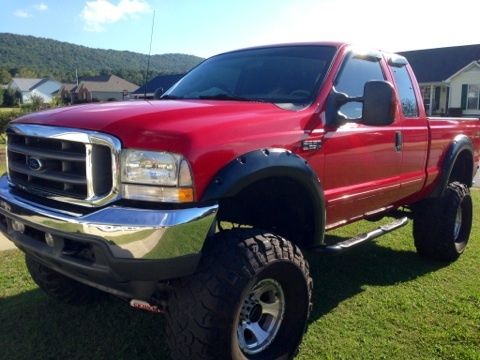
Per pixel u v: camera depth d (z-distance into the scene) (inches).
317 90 140.3
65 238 104.0
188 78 175.6
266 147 116.0
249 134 113.2
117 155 100.1
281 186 126.6
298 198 131.9
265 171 111.5
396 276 191.5
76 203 105.6
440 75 1274.6
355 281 185.3
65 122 108.8
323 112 137.2
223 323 103.3
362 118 133.8
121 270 97.8
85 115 110.3
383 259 212.7
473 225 275.7
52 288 146.7
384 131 161.8
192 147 101.0
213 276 104.3
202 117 111.6
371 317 154.0
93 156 102.7
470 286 180.9
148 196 100.0
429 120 193.9
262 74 154.6
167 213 97.5
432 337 141.3
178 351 106.9
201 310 103.0
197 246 100.3
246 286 105.8
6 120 909.2
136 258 96.6
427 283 183.9
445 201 202.5
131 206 99.9
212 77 165.5
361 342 138.3
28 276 178.9
